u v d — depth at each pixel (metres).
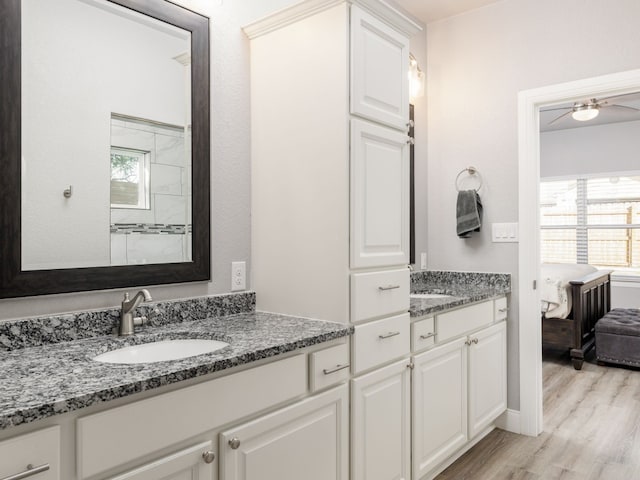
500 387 2.74
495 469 2.35
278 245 1.90
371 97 1.79
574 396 3.45
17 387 0.99
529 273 2.76
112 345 1.38
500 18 2.88
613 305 6.45
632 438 2.70
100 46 1.53
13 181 1.32
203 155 1.82
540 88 2.71
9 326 1.31
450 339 2.28
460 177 3.04
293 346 1.41
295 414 1.43
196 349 1.53
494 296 2.62
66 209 1.44
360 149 1.73
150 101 1.66
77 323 1.44
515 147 2.82
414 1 2.88
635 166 6.23
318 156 1.76
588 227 6.66
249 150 2.00
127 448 1.02
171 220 1.72
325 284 1.74
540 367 2.79
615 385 3.71
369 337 1.75
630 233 6.36
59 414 0.90
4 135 1.30
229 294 1.89
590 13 2.56
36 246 1.37
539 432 2.78
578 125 6.48
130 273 1.59
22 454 0.87
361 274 1.73
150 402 1.07
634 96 4.39
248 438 1.29
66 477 0.94
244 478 1.28
